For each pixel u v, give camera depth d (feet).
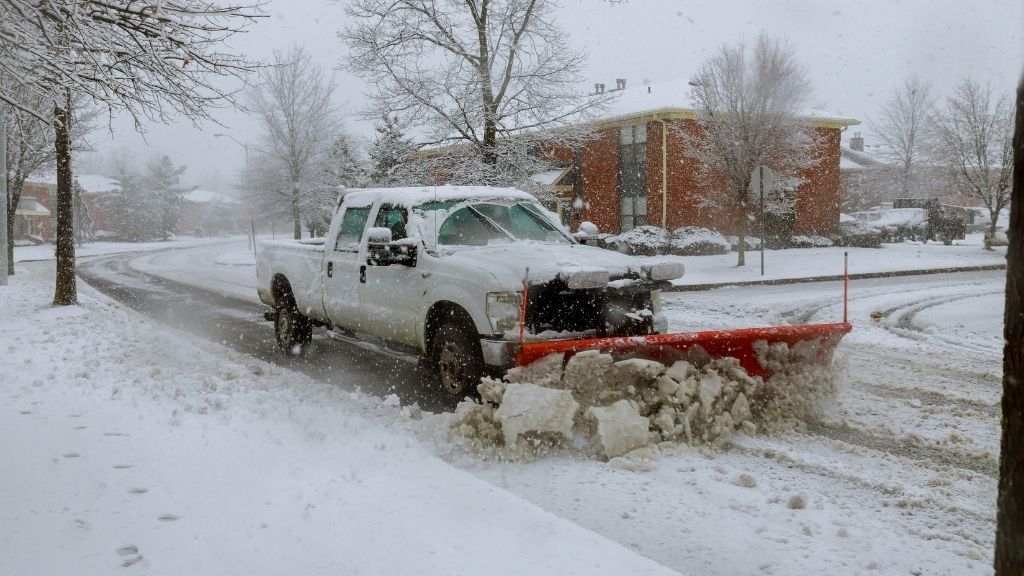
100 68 23.13
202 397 22.09
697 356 19.56
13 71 22.44
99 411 20.26
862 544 13.19
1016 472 8.09
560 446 18.24
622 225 108.37
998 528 8.40
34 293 58.34
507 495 14.52
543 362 18.21
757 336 19.70
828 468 17.11
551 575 11.25
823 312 46.52
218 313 48.37
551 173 110.63
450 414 19.19
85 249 169.37
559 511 14.78
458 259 22.81
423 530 12.80
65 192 48.37
